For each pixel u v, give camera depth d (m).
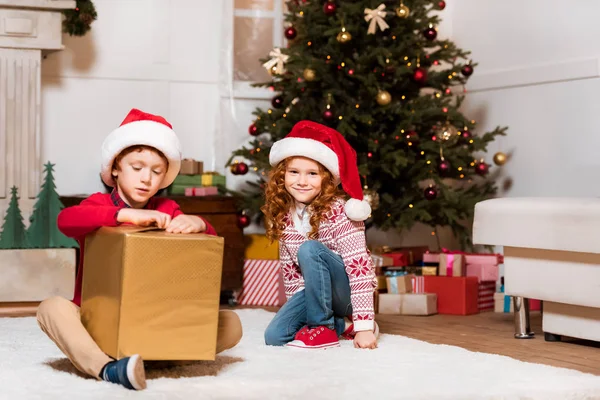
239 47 4.79
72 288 4.03
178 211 2.24
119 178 2.13
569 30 4.29
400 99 4.27
